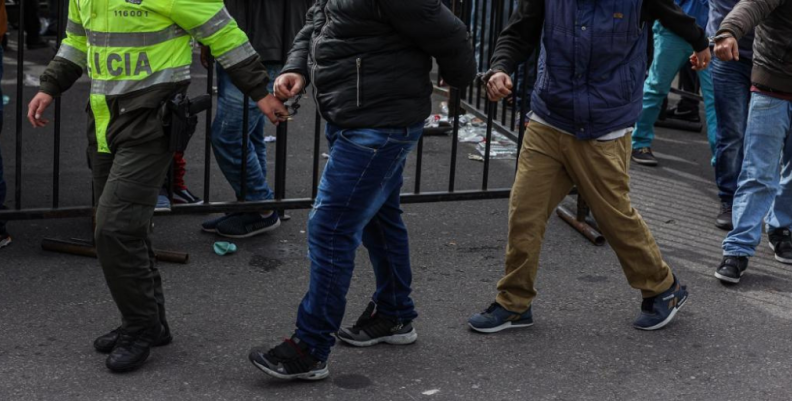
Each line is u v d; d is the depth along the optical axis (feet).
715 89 18.20
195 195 19.69
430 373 12.67
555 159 13.33
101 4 11.57
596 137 12.99
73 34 12.35
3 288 14.79
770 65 15.52
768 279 16.24
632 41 12.87
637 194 20.88
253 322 14.03
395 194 12.59
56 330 13.50
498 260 16.79
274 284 15.44
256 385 12.22
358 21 11.17
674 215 19.57
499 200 20.03
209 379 12.33
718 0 17.69
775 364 13.24
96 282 15.19
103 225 11.83
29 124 24.82
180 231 17.51
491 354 13.26
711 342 13.83
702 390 12.47
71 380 12.17
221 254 16.48
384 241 12.85
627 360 13.23
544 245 17.38
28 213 15.89
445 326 14.10
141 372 12.42
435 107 28.02
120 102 11.71
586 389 12.39
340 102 11.42
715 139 19.89
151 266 12.76
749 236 15.89
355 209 11.70
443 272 16.14
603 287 15.69
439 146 24.14
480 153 23.58
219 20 11.67
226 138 16.63
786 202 16.97
